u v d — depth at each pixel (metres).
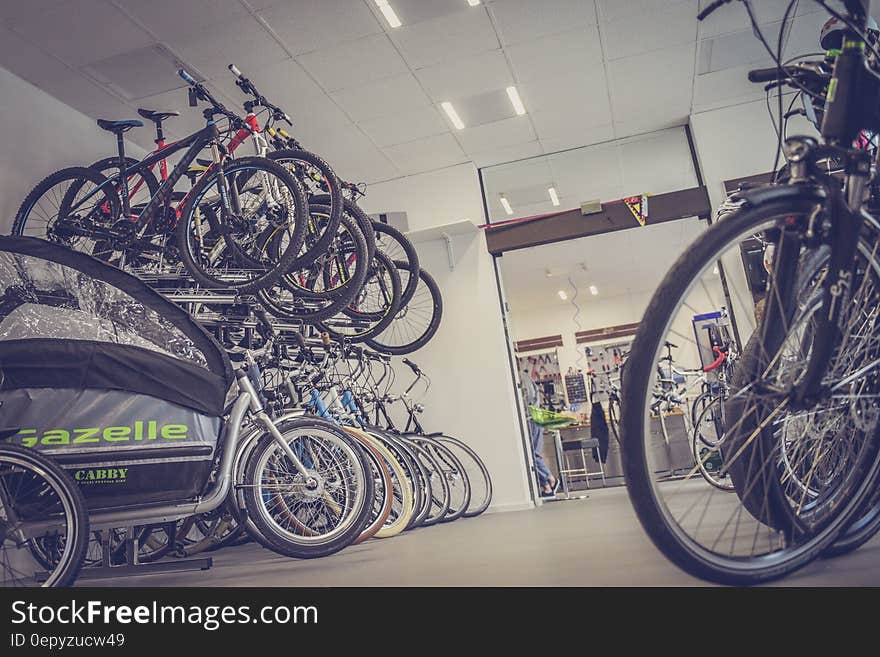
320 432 3.17
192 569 3.26
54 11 4.13
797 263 1.28
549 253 10.12
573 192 7.68
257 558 3.73
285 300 3.99
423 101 5.57
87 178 4.34
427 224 6.83
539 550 2.65
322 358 4.39
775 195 1.24
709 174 6.19
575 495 7.47
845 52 1.34
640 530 2.98
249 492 3.00
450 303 6.59
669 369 4.23
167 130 5.64
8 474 2.33
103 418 2.66
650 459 1.19
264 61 4.83
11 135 4.64
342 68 5.00
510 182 7.34
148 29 4.38
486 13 4.57
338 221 3.60
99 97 5.07
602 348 12.98
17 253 2.74
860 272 1.35
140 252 3.86
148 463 2.68
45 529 2.35
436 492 5.79
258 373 3.30
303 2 4.27
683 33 5.05
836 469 1.47
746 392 1.34
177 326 2.83
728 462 1.44
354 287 3.81
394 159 6.55
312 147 6.17
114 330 2.75
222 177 3.56
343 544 3.07
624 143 6.71
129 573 3.10
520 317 13.46
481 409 6.37
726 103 6.15
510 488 6.20
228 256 3.79
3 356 2.62
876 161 1.54
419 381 6.51
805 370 1.24
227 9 4.26
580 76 5.48
